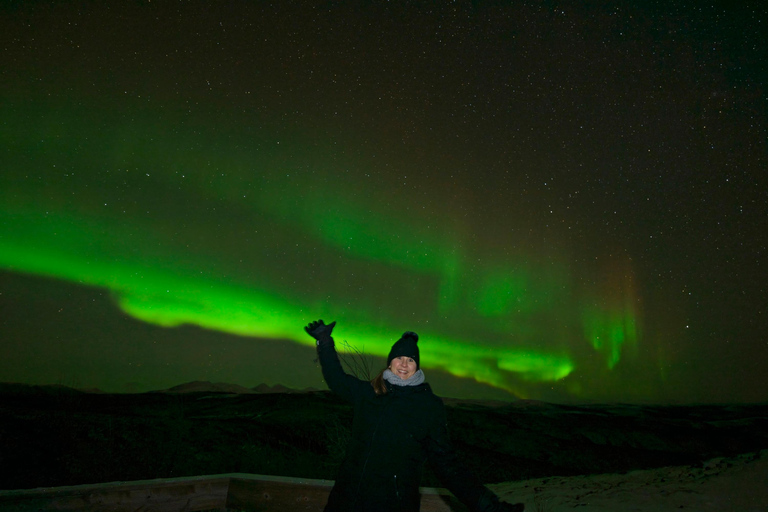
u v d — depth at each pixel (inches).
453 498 138.5
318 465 206.8
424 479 196.2
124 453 197.9
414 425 92.5
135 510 136.6
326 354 102.7
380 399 96.1
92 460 187.6
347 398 98.8
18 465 174.1
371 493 89.0
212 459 203.0
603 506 155.9
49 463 179.8
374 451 91.4
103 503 132.8
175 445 211.9
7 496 123.5
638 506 156.1
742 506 154.5
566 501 163.6
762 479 185.6
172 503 141.0
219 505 147.6
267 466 199.8
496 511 87.4
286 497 144.0
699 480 186.2
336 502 91.3
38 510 125.3
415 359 99.3
